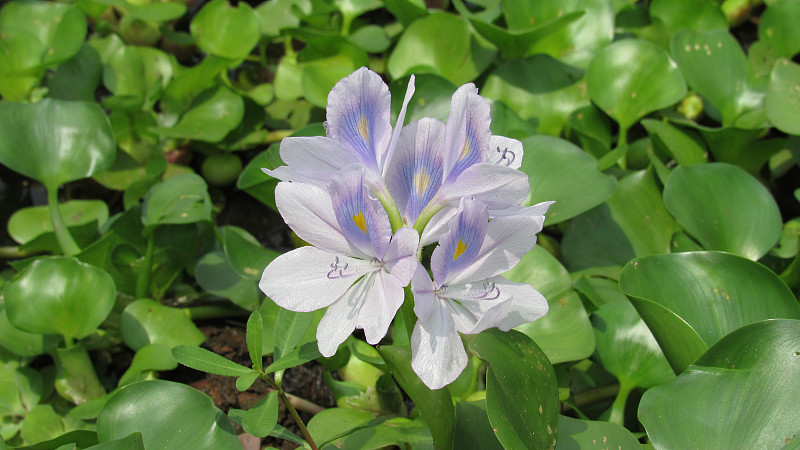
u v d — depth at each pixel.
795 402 0.42
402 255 0.38
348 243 0.39
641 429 0.50
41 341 0.53
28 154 0.57
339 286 0.39
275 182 0.54
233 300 0.55
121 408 0.45
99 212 0.62
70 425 0.51
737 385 0.43
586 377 0.53
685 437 0.43
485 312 0.38
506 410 0.40
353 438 0.46
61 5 0.71
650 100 0.62
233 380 0.55
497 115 0.60
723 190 0.54
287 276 0.39
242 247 0.54
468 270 0.40
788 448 0.41
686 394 0.44
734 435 0.43
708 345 0.48
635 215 0.57
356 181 0.37
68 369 0.52
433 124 0.39
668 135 0.61
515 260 0.40
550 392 0.42
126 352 0.57
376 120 0.39
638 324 0.49
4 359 0.54
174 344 0.53
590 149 0.63
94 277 0.51
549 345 0.49
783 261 0.57
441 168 0.40
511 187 0.38
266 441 0.52
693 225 0.53
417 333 0.39
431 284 0.39
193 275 0.61
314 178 0.39
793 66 0.61
